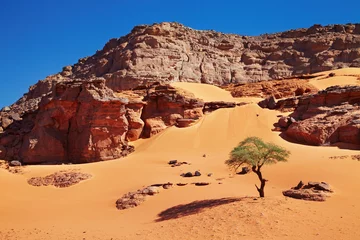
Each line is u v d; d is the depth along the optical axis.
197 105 57.28
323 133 43.09
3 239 21.88
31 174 39.56
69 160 49.94
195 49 123.56
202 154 46.00
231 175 35.12
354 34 128.50
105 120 48.91
